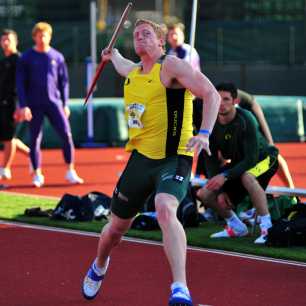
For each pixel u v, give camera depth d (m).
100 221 20.38
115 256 16.45
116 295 13.62
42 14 62.53
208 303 13.09
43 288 14.08
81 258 16.36
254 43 53.41
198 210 21.11
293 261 16.06
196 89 12.34
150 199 20.00
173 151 12.67
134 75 12.91
